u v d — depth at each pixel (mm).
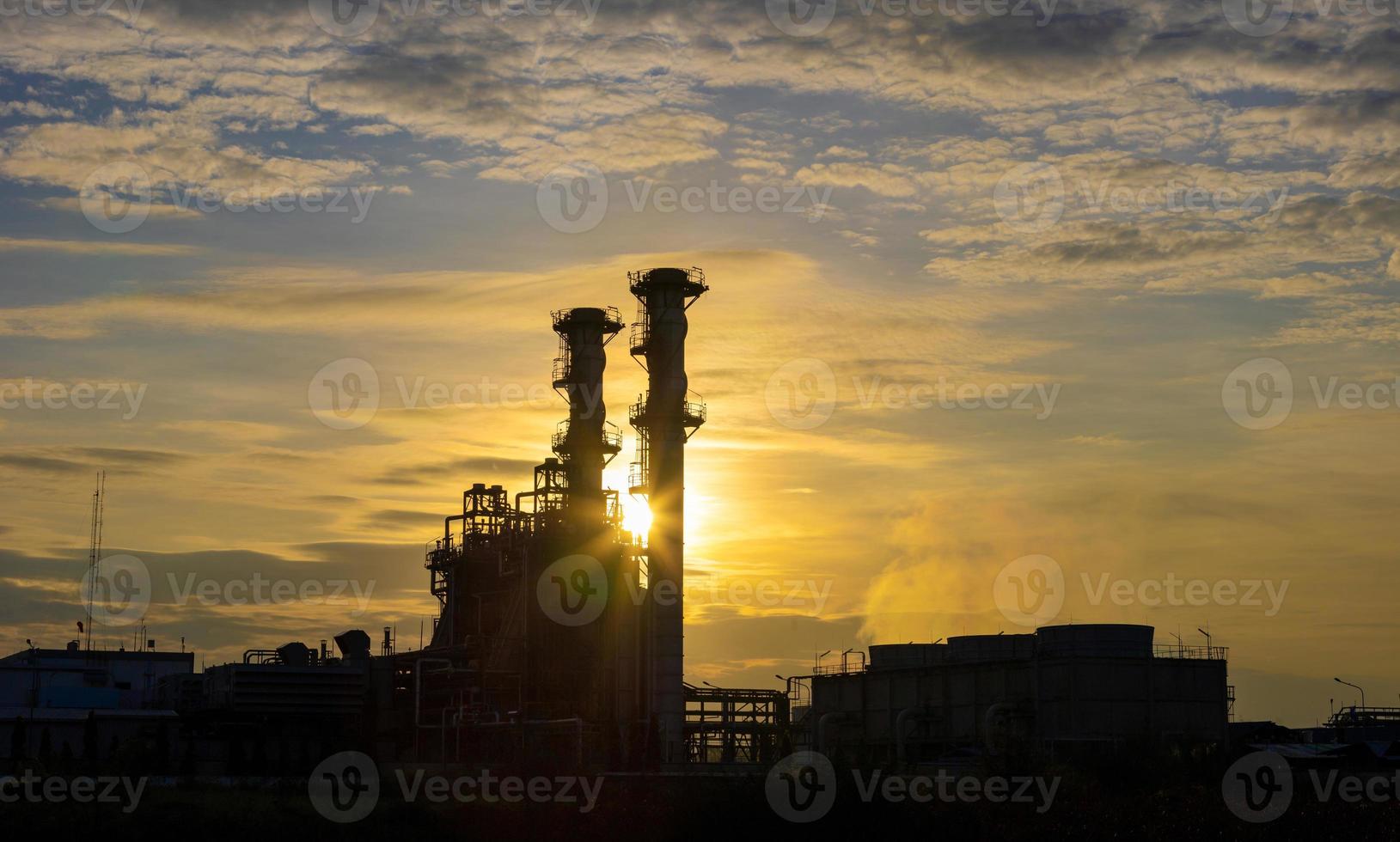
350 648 118188
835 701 129500
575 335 122625
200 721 106438
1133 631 111250
